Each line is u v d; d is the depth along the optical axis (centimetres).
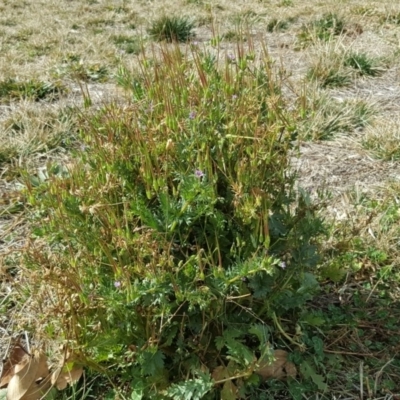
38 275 224
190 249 231
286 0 968
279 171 233
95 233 223
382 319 268
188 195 209
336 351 252
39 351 229
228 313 235
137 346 218
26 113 474
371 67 592
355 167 407
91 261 220
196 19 853
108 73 606
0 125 462
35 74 587
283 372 239
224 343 225
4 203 354
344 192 371
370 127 458
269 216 229
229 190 228
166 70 272
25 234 329
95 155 240
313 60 591
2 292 286
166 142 226
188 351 230
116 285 200
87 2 996
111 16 891
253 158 218
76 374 229
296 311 259
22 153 419
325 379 241
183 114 237
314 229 239
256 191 212
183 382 214
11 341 259
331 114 473
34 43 730
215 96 238
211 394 224
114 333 218
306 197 246
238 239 215
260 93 250
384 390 238
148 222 214
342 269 278
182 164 226
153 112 248
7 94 539
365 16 815
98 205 205
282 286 229
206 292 206
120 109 252
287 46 702
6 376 236
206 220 223
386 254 305
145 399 226
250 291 236
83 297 206
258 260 207
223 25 831
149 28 793
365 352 253
